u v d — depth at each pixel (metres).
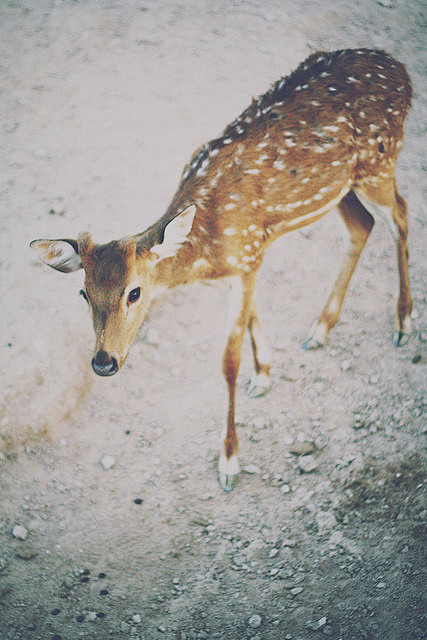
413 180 3.92
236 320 3.39
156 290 3.32
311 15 4.39
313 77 3.46
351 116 3.42
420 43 4.29
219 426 3.49
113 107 4.08
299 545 3.32
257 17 4.38
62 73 4.19
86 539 3.34
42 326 3.58
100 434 3.48
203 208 3.34
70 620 3.24
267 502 3.38
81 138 4.00
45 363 3.52
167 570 3.30
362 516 3.35
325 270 3.75
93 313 3.20
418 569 3.28
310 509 3.37
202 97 4.09
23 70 4.20
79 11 4.41
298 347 3.62
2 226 3.78
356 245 3.58
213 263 3.36
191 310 3.69
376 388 3.54
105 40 4.30
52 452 3.45
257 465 3.43
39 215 3.80
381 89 3.47
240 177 3.36
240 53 4.24
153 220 3.78
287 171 3.38
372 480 3.40
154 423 3.50
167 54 4.25
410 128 4.06
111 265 3.18
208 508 3.38
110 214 3.79
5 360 3.52
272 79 4.14
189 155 3.93
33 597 3.27
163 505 3.38
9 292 3.65
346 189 3.46
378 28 4.35
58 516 3.37
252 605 3.25
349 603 3.25
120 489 3.41
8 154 3.96
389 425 3.48
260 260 3.42
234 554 3.32
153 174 3.90
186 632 3.22
